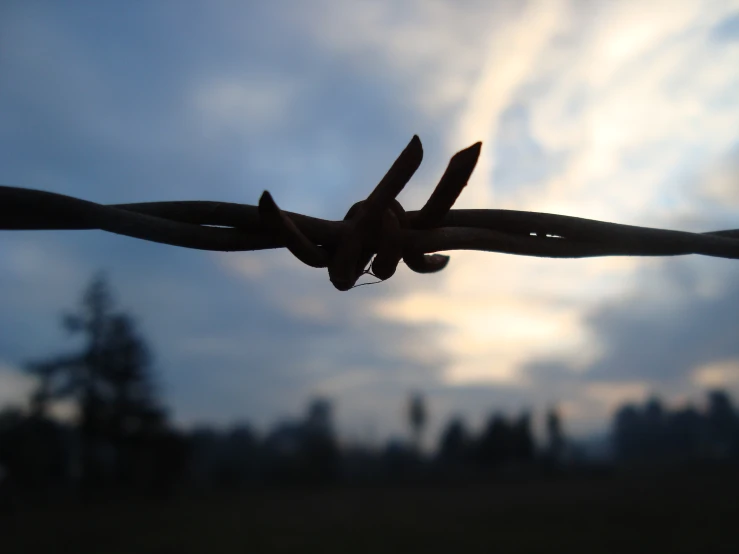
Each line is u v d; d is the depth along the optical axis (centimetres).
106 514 3800
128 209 114
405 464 7194
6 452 4238
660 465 7194
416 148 102
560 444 7575
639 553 2277
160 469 4853
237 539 2786
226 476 6278
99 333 4619
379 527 3055
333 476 6706
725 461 6950
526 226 124
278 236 105
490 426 7606
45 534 3053
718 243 135
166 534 2989
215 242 112
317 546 2561
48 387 4450
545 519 3222
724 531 2666
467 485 5928
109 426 4562
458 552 2370
